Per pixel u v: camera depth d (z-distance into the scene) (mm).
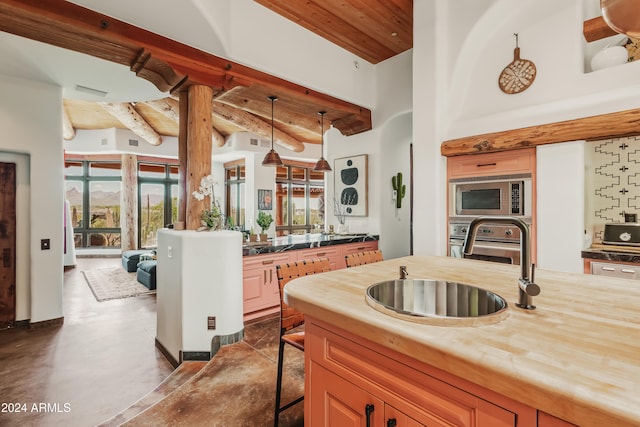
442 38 3225
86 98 3961
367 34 3816
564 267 2605
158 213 9398
